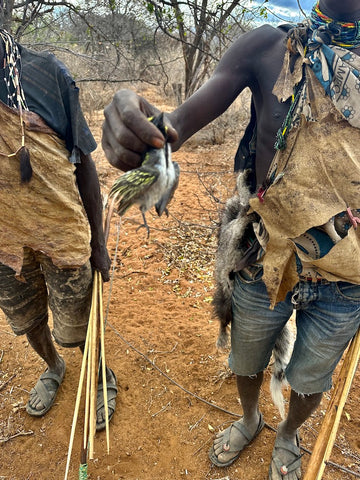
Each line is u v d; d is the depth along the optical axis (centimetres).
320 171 82
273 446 147
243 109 516
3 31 101
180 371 177
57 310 135
